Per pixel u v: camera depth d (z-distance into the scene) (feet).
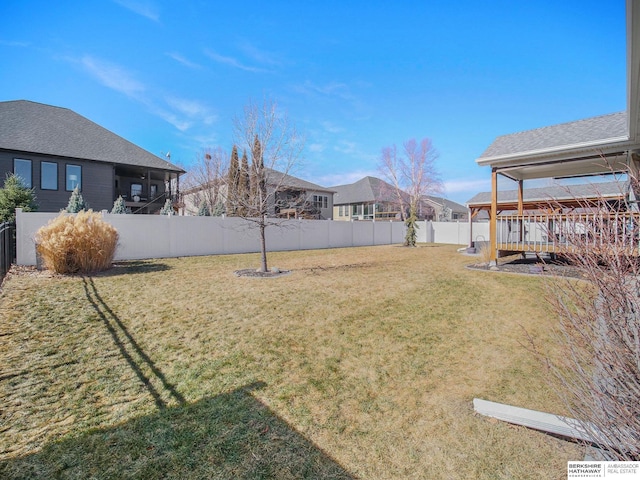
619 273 6.00
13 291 19.31
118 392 9.25
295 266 33.65
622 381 5.81
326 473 6.52
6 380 9.66
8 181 36.04
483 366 11.51
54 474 6.24
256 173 29.66
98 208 54.03
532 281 24.62
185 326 14.70
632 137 22.25
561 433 7.55
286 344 13.11
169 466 6.53
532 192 59.47
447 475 6.56
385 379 10.55
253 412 8.52
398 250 54.65
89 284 21.99
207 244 42.63
